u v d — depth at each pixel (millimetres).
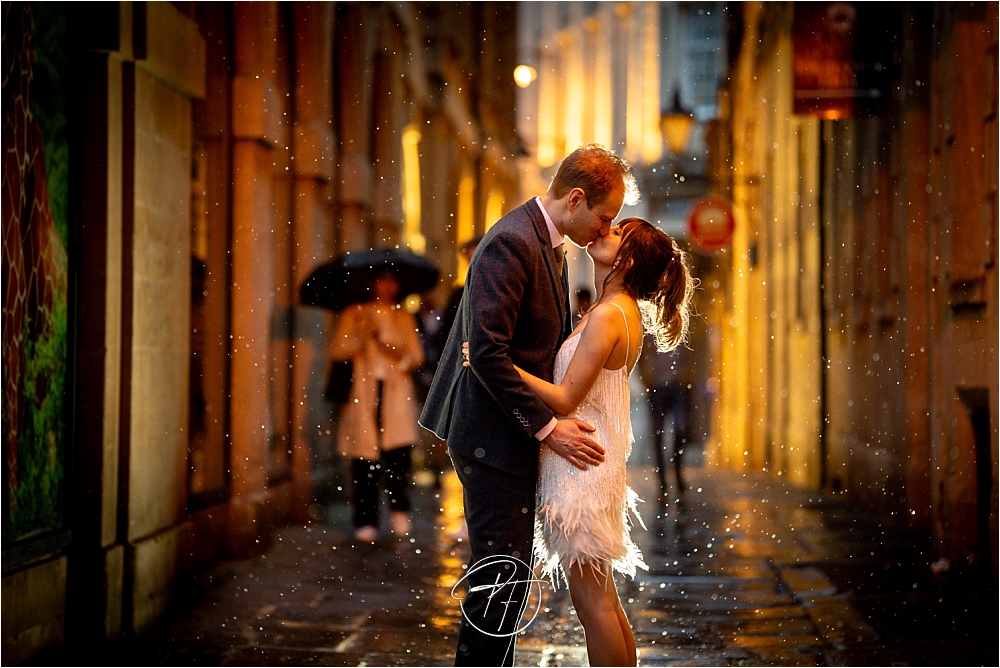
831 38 9734
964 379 7191
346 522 9820
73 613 5516
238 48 9133
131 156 5957
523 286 3807
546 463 3910
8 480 4863
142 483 6066
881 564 7625
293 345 10656
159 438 6367
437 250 19938
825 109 9750
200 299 8539
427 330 10148
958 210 7184
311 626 5801
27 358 5090
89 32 5676
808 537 8961
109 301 5715
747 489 13312
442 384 4055
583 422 3857
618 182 3924
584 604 3916
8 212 4859
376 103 14844
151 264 6242
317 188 11203
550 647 5410
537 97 34250
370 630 5727
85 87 5711
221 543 7863
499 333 3740
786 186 17094
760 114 20312
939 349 7934
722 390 24797
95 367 5656
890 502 9789
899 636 5562
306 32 11070
